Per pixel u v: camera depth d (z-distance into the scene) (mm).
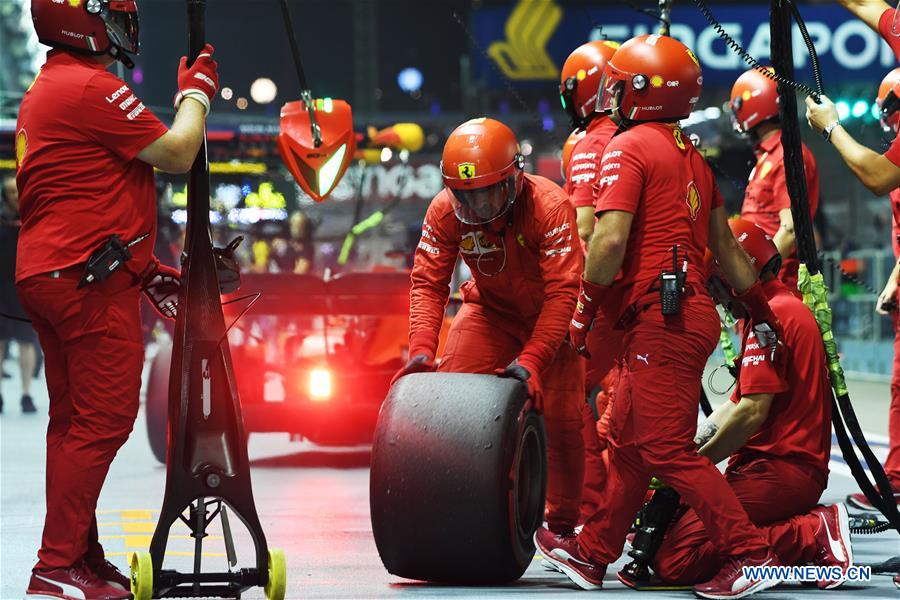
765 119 23188
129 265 13805
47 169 13594
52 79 13688
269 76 130250
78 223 13578
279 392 37125
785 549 15078
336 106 18344
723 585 14047
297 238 33750
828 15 63250
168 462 13383
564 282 15305
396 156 33969
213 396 13398
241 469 13398
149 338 53906
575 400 16516
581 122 18875
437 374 14977
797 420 15250
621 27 66750
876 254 48531
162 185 33156
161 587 13273
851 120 41594
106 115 13500
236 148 31578
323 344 27344
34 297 13656
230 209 33406
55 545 13695
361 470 26344
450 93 131250
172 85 115438
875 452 28234
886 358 47031
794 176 15789
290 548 17891
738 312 15328
